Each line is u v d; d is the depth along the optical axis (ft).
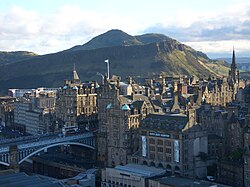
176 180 548.72
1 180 563.48
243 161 583.99
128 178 595.47
